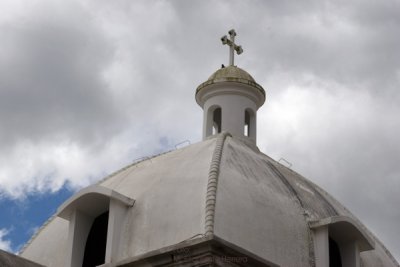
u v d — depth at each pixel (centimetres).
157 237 2236
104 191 2333
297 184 2559
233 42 2908
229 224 2216
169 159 2503
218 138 2538
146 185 2389
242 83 2789
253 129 2792
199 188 2288
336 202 2670
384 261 2591
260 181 2417
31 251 2536
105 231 2398
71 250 2372
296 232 2355
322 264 2341
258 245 2244
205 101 2819
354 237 2438
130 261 2184
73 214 2411
